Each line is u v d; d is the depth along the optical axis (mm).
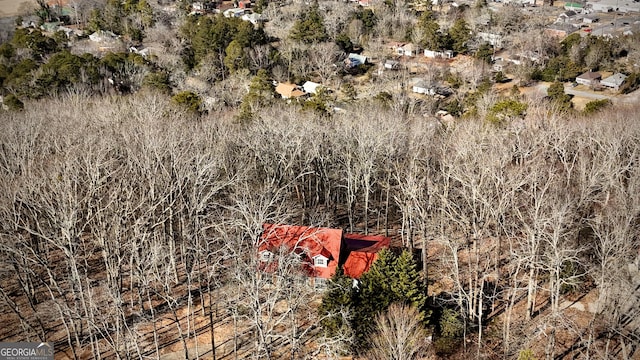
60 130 52031
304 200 53406
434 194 44406
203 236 39062
